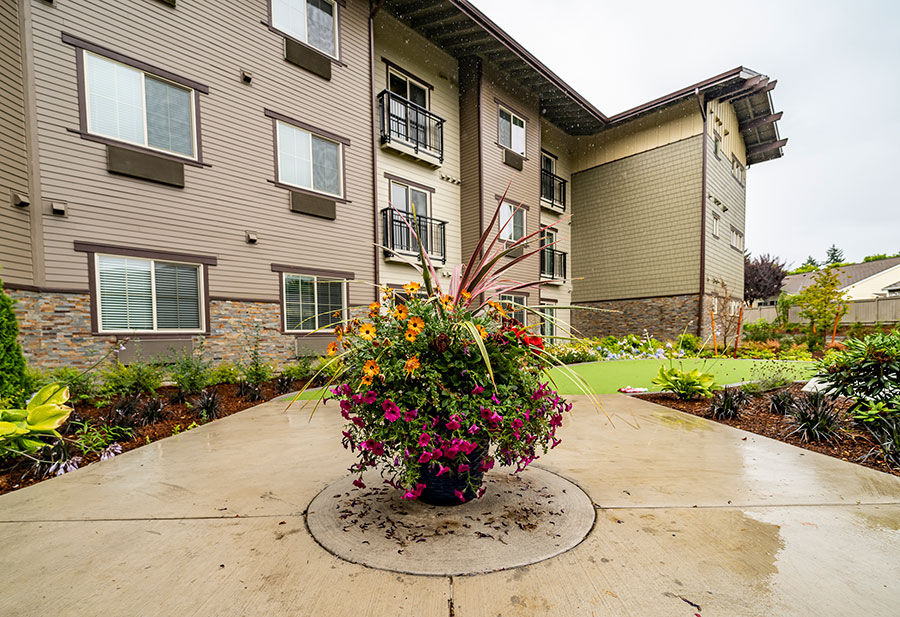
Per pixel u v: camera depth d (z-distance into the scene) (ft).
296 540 6.09
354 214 29.53
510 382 6.95
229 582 5.11
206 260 22.54
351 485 8.17
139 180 20.39
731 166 50.14
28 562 5.60
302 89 26.76
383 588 4.95
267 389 20.70
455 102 39.09
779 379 19.13
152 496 7.76
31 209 17.20
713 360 32.27
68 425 11.47
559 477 8.51
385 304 7.50
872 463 9.41
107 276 19.45
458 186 39.37
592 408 15.67
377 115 32.71
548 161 50.03
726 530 6.30
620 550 5.73
